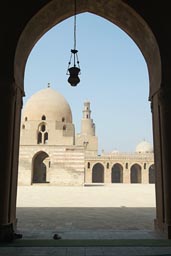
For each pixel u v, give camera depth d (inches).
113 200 874.1
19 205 728.3
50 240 332.8
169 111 372.8
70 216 543.2
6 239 326.3
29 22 380.5
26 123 1850.4
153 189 1424.7
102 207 698.8
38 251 281.3
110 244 313.0
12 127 366.3
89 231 394.6
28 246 302.7
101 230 404.2
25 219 504.4
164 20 388.2
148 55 442.0
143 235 365.7
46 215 555.2
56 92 2012.8
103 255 266.4
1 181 347.3
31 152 1668.3
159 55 382.0
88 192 1163.3
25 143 1769.2
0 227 334.0
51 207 692.1
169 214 357.7
